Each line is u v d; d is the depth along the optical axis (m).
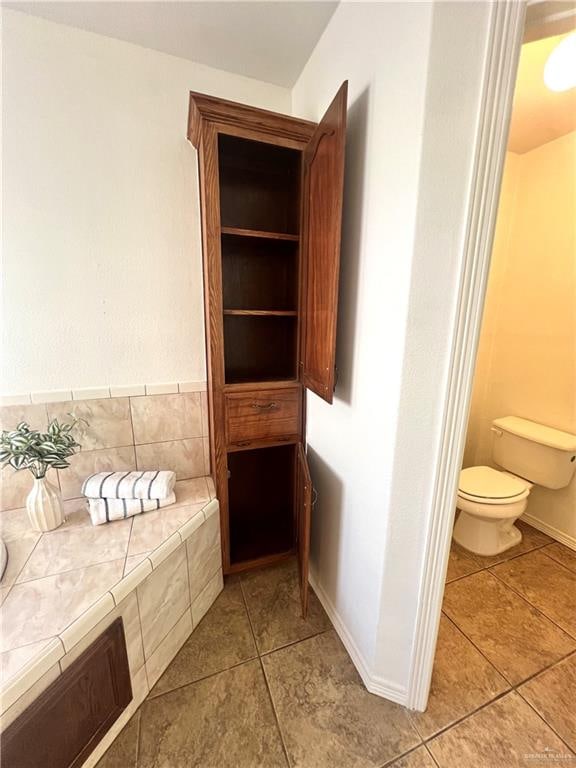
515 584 1.63
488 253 0.79
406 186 0.82
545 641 1.34
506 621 1.43
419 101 0.76
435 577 0.98
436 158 0.76
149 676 1.13
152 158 1.34
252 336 1.63
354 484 1.17
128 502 1.31
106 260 1.35
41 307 1.29
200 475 1.68
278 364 1.69
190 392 1.58
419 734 1.02
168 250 1.43
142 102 1.29
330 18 1.14
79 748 0.90
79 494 1.47
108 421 1.47
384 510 0.99
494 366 2.19
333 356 1.08
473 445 2.33
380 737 1.01
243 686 1.16
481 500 1.73
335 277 1.03
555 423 1.91
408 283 0.84
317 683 1.17
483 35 0.70
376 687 1.12
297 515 1.61
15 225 1.21
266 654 1.27
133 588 1.03
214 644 1.30
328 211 1.06
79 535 1.21
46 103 1.18
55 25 1.15
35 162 1.20
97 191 1.29
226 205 1.49
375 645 1.09
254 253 1.57
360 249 1.06
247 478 1.83
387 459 0.97
